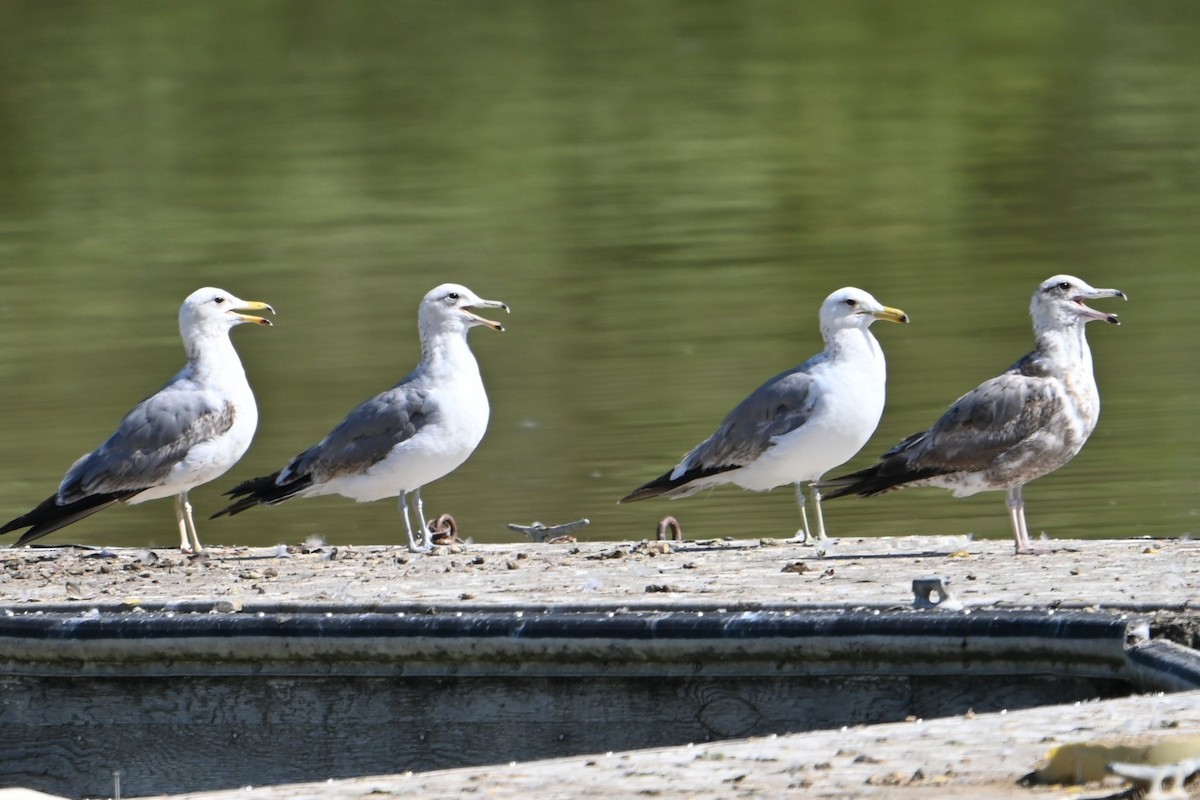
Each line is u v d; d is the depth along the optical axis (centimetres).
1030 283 2672
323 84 4353
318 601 1077
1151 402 2022
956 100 4056
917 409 2053
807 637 961
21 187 3594
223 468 1391
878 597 1038
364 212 3316
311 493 1363
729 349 2352
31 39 4778
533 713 1004
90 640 1044
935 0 4966
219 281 2864
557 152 3734
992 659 941
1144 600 989
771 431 1318
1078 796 657
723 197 3350
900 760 718
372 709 1023
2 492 1877
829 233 3083
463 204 3362
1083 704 788
